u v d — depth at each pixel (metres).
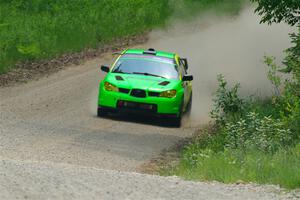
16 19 91.81
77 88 65.00
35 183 23.84
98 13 104.88
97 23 101.62
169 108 51.56
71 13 102.44
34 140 41.94
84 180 25.25
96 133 46.16
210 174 30.23
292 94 47.22
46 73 71.12
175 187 25.53
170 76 54.22
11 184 23.34
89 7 106.94
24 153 37.81
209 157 33.97
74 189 23.61
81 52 84.69
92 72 74.44
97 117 52.41
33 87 63.50
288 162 31.50
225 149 35.50
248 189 26.55
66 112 53.38
